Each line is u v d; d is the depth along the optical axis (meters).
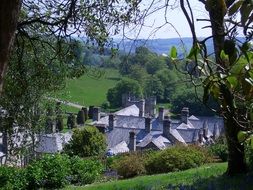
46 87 11.02
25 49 9.44
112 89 104.31
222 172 14.88
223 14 1.84
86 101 107.50
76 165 24.53
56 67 10.51
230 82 1.83
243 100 1.91
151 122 66.50
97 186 17.94
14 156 22.64
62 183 23.25
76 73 10.38
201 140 54.06
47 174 22.89
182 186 11.15
